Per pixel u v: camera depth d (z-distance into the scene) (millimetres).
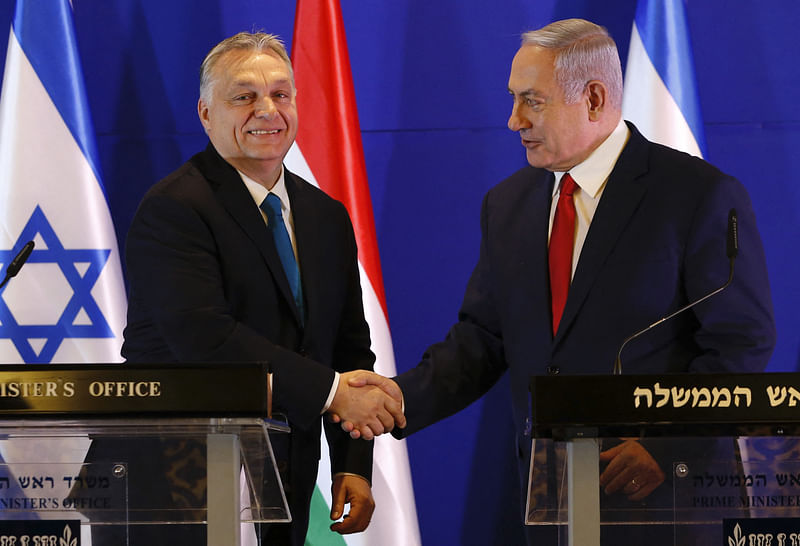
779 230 9664
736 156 9703
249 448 4672
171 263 6891
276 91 7246
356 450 7211
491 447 9758
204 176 7234
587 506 4680
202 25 9750
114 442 4641
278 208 7266
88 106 9000
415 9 9781
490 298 7961
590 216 7496
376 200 9781
